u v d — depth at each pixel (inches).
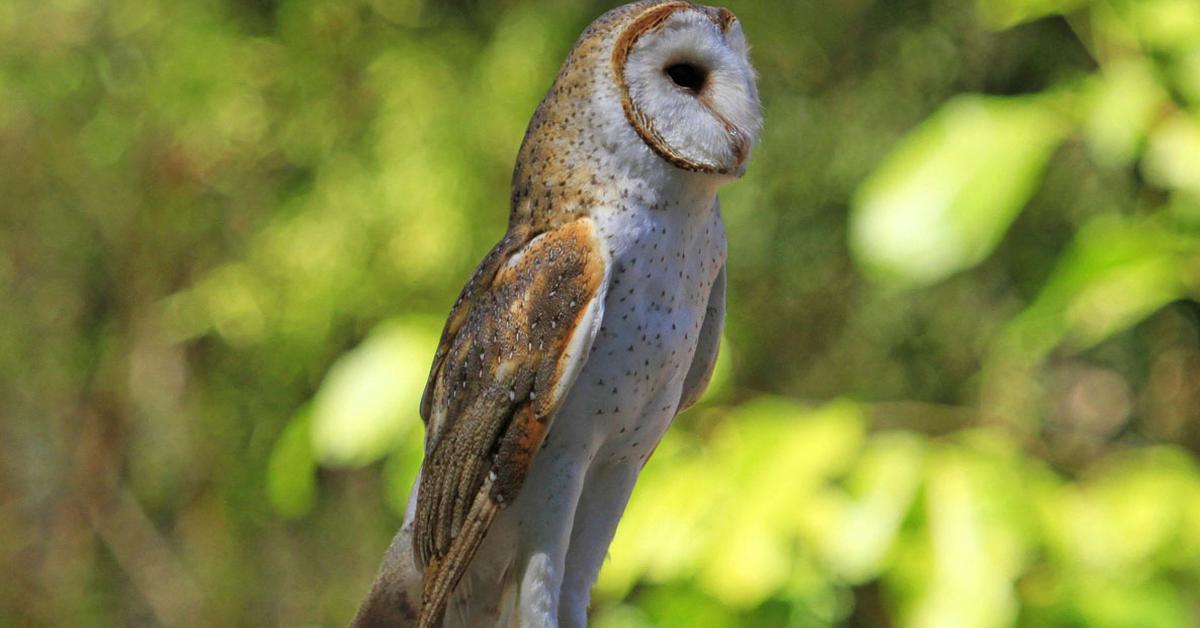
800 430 205.2
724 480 205.6
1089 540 202.4
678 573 207.0
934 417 278.2
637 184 161.8
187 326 453.4
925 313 415.2
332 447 217.0
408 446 217.3
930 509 197.8
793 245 414.6
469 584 180.9
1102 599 200.7
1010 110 201.8
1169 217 213.8
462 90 409.4
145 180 469.1
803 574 209.2
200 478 499.2
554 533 167.9
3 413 514.0
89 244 492.1
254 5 452.1
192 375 495.2
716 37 166.4
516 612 173.0
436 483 173.6
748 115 166.2
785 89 414.0
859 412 210.4
